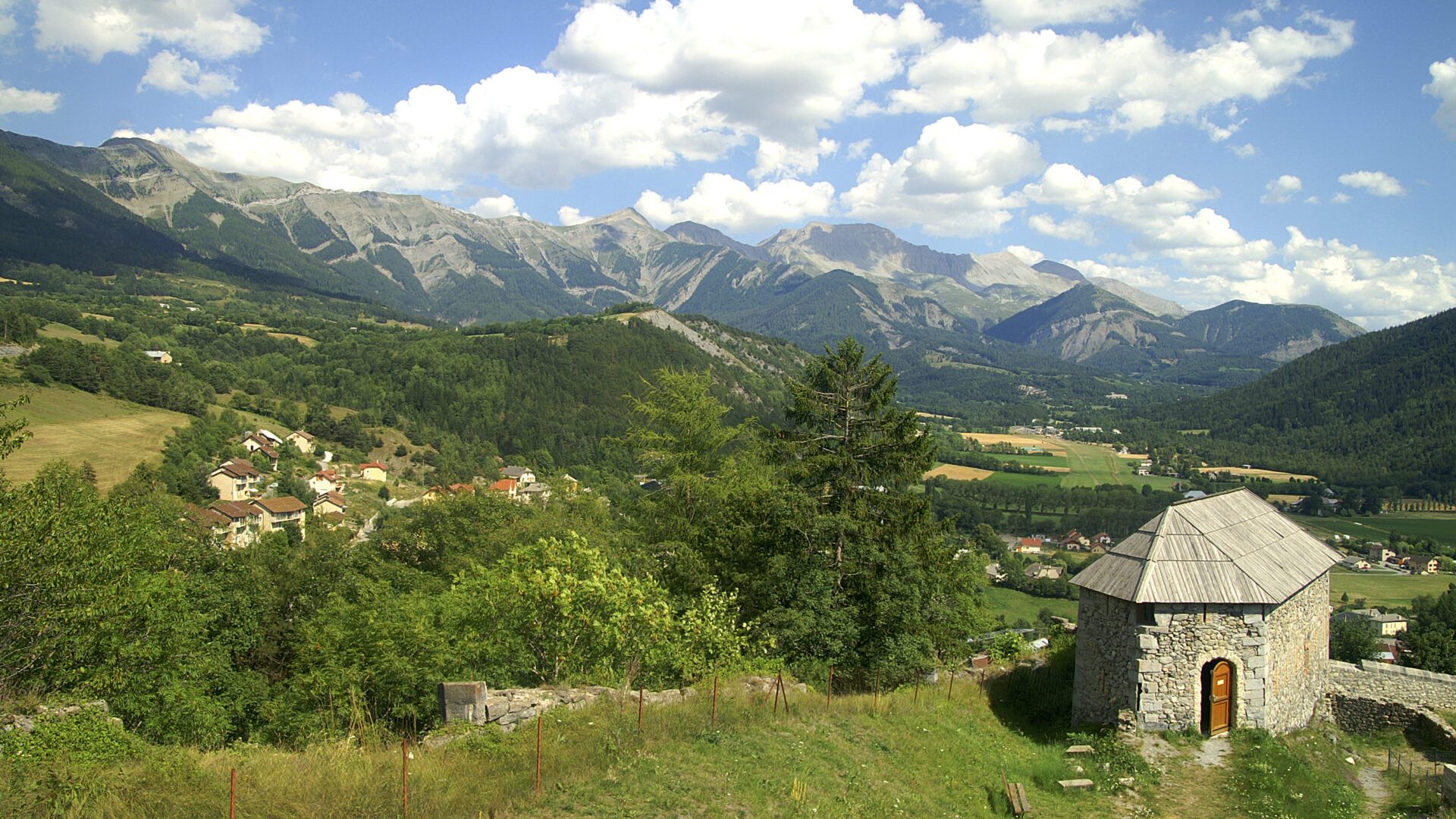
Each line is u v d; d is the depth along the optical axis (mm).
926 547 23859
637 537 30734
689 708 14391
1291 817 14406
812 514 22344
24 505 14438
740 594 23219
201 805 9242
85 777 9305
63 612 14508
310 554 33969
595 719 13141
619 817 10227
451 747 11859
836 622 20344
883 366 25766
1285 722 18953
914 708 18016
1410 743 19859
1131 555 19188
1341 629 49344
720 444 30594
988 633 39156
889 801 12492
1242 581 18203
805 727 14742
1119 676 18578
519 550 19672
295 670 23750
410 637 17922
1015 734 18969
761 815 10883
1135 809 14688
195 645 22953
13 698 13352
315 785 10023
